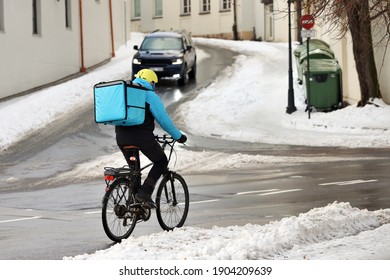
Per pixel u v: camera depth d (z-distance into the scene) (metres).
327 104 56.00
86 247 17.84
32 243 18.50
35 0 70.00
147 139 18.59
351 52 59.53
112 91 18.08
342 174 31.70
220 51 99.50
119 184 18.42
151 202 18.80
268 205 24.00
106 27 89.50
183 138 19.12
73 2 77.69
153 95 18.58
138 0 145.50
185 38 74.62
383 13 39.09
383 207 22.66
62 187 32.28
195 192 27.94
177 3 136.88
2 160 43.50
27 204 26.88
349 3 32.59
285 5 98.25
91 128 53.22
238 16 125.00
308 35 53.84
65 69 75.56
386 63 53.66
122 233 18.55
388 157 37.84
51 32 72.25
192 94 65.50
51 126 54.28
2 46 62.84
